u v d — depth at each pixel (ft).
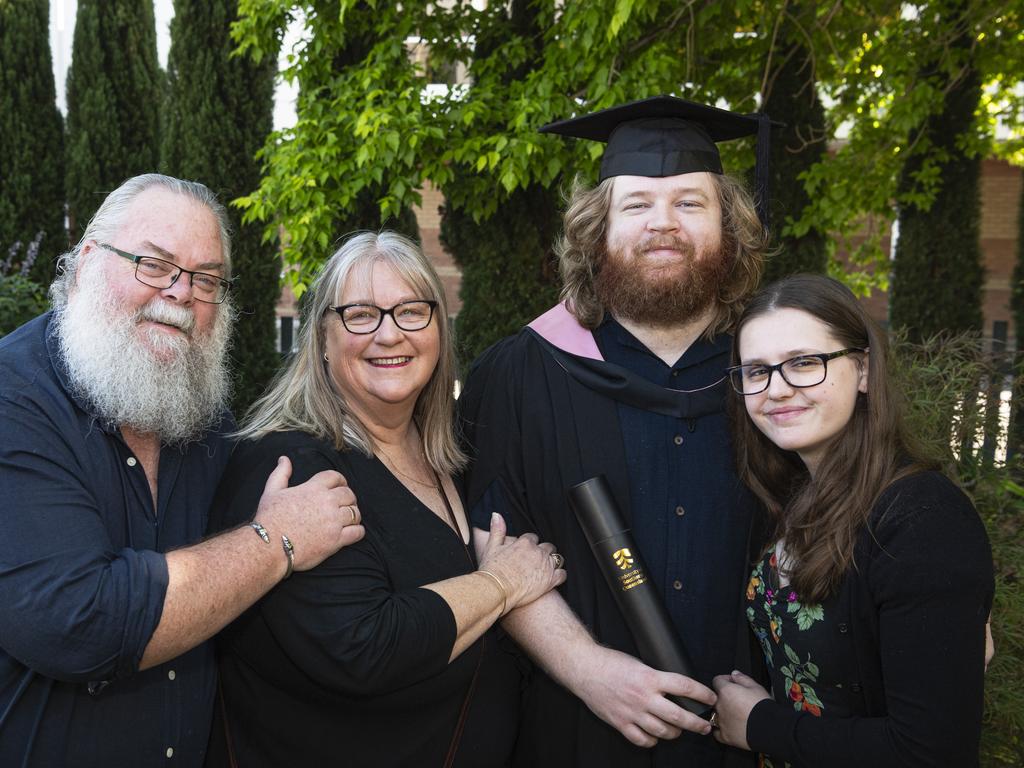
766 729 5.51
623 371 6.81
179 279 5.61
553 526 6.81
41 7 24.14
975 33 19.02
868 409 5.37
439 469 6.71
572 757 6.56
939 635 4.75
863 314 5.44
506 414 7.06
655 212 6.79
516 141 14.60
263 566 5.06
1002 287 39.17
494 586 5.99
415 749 5.75
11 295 16.17
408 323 5.98
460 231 19.72
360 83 15.94
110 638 4.65
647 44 15.42
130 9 23.73
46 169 23.94
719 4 15.17
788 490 6.15
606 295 7.00
